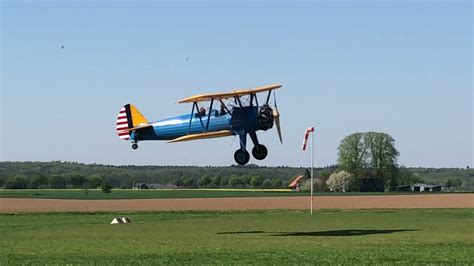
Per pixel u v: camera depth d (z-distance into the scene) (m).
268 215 58.88
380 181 141.25
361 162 143.12
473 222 47.16
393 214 58.72
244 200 93.69
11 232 40.25
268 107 39.53
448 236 35.31
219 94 39.38
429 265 22.72
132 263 23.73
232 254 26.47
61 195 126.50
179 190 171.75
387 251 27.30
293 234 37.47
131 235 37.44
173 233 38.81
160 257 25.56
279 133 39.88
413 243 31.20
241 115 39.56
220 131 39.66
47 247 30.52
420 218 52.34
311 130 59.72
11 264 23.78
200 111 41.06
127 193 141.75
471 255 25.73
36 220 53.56
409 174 145.75
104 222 50.41
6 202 93.56
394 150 142.50
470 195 98.81
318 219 51.94
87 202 92.88
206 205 80.69
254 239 34.12
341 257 25.09
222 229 41.88
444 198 91.00
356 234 37.12
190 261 24.19
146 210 69.69
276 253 26.72
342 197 98.38
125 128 49.16
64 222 50.56
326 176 148.88
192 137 39.31
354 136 143.25
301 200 90.94
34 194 132.00
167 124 43.25
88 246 30.86
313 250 27.91
